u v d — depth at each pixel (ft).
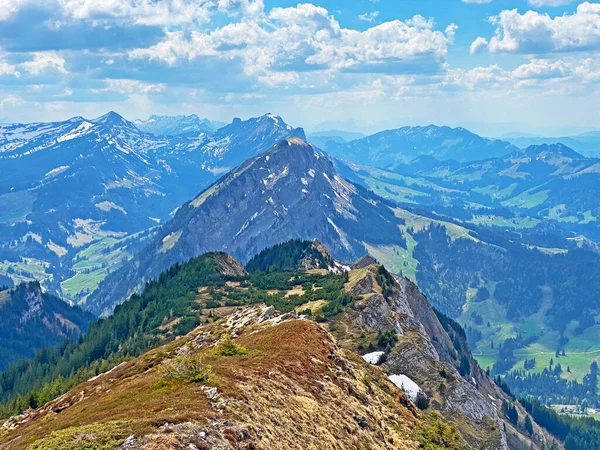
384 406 305.73
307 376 256.11
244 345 305.12
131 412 178.40
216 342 406.41
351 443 218.79
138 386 233.55
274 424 191.21
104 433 153.38
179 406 180.34
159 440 148.77
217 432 162.61
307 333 316.81
